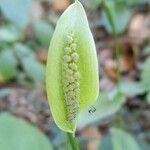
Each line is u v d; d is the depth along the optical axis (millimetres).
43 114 869
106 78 1021
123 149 524
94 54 308
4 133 477
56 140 746
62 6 1236
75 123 324
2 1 570
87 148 743
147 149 661
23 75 927
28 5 577
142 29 1133
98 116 566
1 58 822
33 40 993
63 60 305
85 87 314
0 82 923
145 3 1149
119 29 870
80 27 304
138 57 1079
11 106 894
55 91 315
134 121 820
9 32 862
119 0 905
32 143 480
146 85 670
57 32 303
